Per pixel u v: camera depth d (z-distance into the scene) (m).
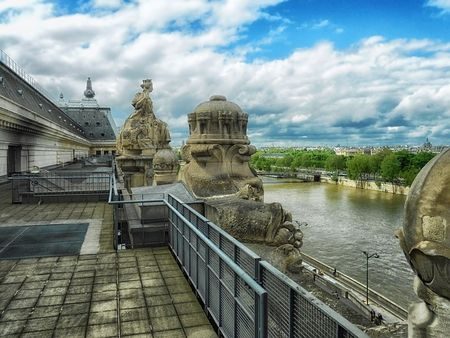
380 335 3.23
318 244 40.09
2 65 25.52
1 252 8.02
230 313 4.18
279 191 86.06
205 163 8.50
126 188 16.14
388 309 23.34
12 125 23.48
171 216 8.01
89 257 7.64
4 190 20.78
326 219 51.69
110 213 12.89
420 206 1.80
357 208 60.38
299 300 2.87
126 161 18.67
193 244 5.93
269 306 3.46
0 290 5.99
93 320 5.00
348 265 33.78
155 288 6.04
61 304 5.48
